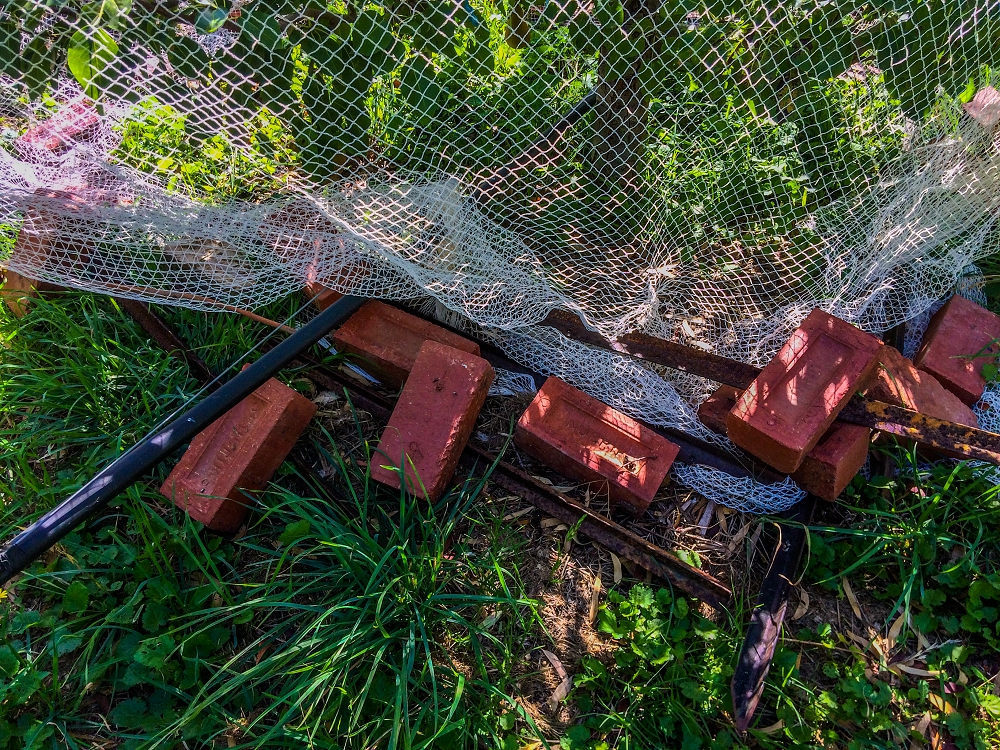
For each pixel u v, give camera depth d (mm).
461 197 2422
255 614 2158
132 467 2100
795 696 2084
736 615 2135
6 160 2072
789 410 2080
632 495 2264
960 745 2018
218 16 2055
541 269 2533
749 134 2553
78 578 2174
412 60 2297
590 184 2543
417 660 2047
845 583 2271
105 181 2199
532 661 2131
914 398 2346
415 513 2268
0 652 1980
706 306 2676
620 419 2340
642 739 2008
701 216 2619
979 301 2797
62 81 2162
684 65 2494
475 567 2191
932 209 2537
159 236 2326
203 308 2449
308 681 1930
